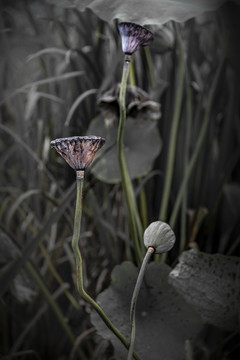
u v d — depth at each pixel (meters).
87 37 1.90
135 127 1.61
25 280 1.72
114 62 1.69
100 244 1.92
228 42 1.60
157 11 1.23
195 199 1.84
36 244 1.46
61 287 1.73
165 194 1.61
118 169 1.60
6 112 2.34
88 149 0.96
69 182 1.84
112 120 1.52
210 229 1.88
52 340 1.79
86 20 1.90
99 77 1.78
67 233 1.76
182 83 1.55
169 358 1.31
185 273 1.31
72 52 1.82
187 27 1.73
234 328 1.35
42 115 2.05
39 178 1.99
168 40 1.65
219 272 1.32
